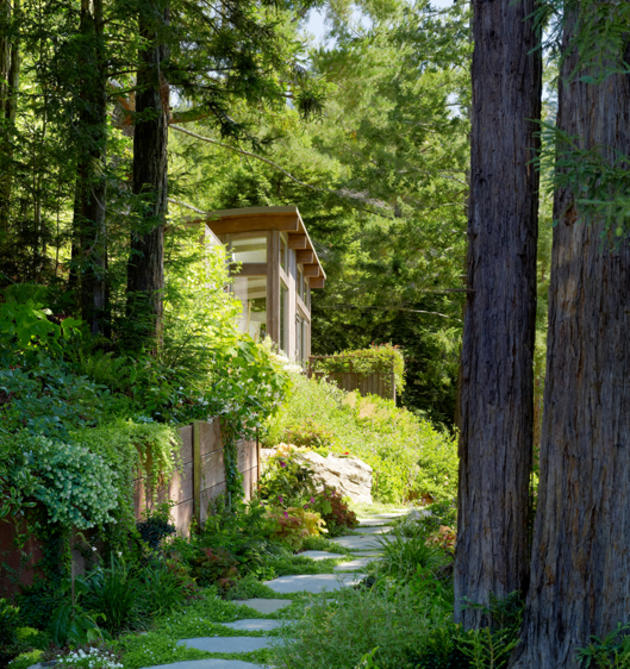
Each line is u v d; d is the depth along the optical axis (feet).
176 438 22.54
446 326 86.02
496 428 14.73
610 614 12.11
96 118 24.25
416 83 54.60
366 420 58.70
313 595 17.92
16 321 21.25
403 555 20.90
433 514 26.05
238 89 28.43
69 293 24.62
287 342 58.18
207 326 31.01
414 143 54.85
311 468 35.01
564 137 10.72
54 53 23.43
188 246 34.53
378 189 55.88
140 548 19.66
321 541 28.14
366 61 53.31
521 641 13.07
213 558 21.83
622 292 12.22
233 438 28.66
